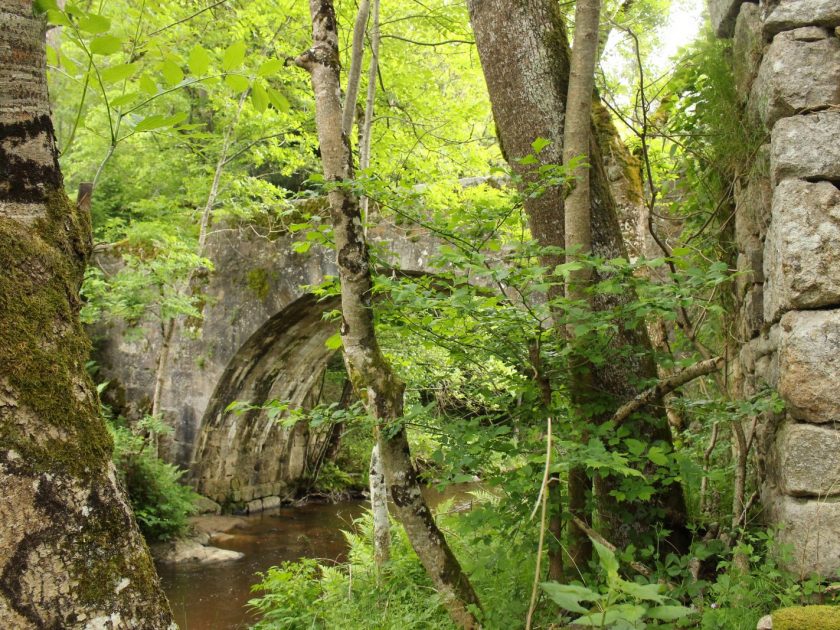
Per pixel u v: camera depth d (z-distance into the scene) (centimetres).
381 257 327
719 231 371
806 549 256
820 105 283
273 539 1045
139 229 923
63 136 1224
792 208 275
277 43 908
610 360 319
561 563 290
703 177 425
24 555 121
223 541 1024
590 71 311
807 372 264
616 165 518
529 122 348
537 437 293
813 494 261
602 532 322
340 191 295
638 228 505
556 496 283
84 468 132
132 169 1208
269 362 1200
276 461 1370
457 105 850
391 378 296
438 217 296
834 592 246
